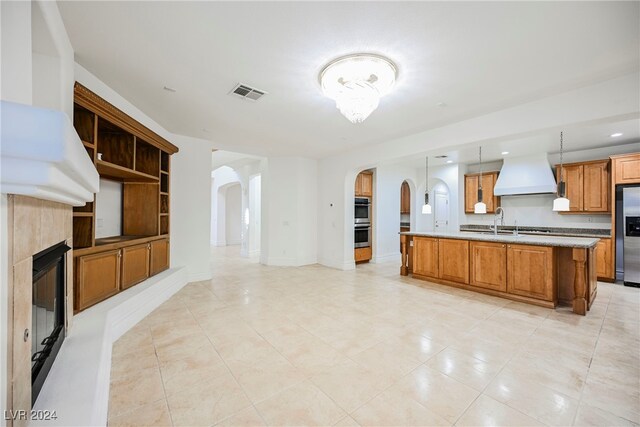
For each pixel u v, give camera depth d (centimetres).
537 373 199
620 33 191
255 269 575
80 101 228
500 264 386
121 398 171
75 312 236
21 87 106
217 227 1014
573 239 377
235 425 150
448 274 448
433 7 168
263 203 638
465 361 216
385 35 195
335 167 595
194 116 354
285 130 412
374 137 450
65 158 84
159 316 309
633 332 269
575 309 321
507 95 288
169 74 250
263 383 188
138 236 364
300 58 224
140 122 336
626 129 413
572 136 450
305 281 477
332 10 171
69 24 182
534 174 567
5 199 93
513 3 164
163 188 412
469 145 373
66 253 192
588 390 180
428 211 553
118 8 168
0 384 89
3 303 91
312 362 214
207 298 377
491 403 168
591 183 513
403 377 195
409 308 339
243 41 202
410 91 279
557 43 203
